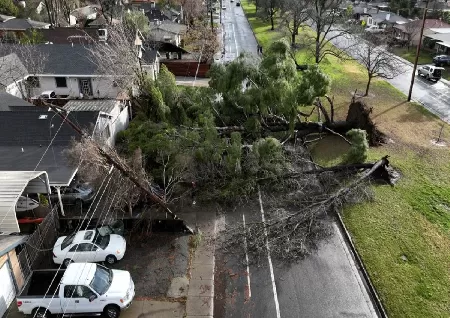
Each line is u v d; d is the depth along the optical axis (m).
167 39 53.69
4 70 32.47
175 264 17.00
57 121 22.69
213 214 20.41
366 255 17.31
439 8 73.06
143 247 17.98
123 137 25.50
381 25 69.88
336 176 22.88
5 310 14.61
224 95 25.94
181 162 21.36
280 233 18.59
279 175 21.86
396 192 21.84
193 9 77.06
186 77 45.69
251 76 24.73
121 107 29.34
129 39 35.47
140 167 20.19
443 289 15.52
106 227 18.12
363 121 27.58
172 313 14.61
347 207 20.55
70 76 35.38
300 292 15.58
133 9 67.31
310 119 31.92
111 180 20.23
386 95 37.97
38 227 16.61
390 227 19.00
